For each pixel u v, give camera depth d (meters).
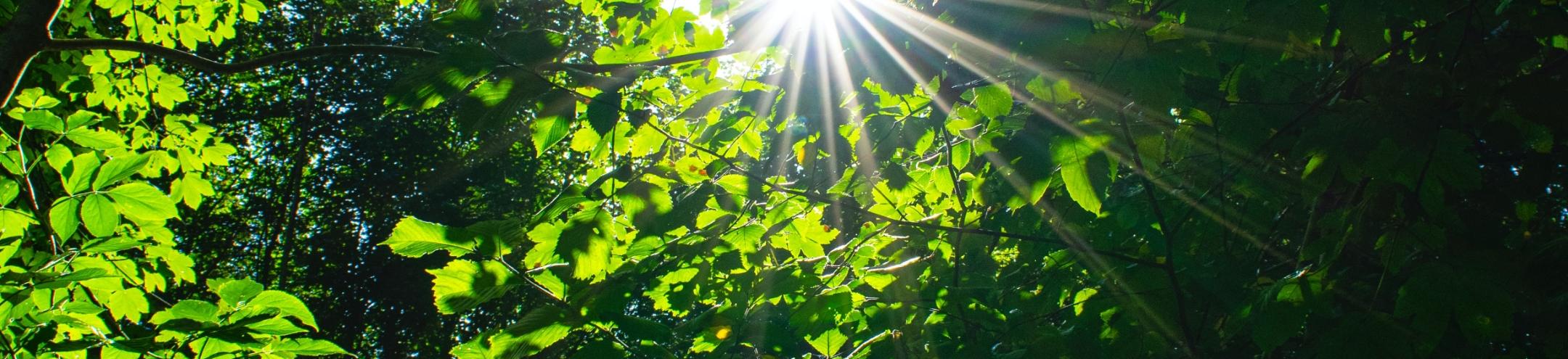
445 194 16.05
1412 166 1.85
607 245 1.89
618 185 2.00
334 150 16.53
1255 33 1.81
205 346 2.20
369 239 16.77
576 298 1.89
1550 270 2.06
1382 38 1.81
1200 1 1.82
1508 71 2.01
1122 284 2.25
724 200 2.04
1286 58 2.12
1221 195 2.38
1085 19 1.76
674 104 2.45
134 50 2.41
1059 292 2.45
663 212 1.95
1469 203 2.26
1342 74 2.28
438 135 15.70
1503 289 1.79
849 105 2.38
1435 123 1.88
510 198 15.52
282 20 14.81
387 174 16.14
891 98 2.34
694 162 2.07
